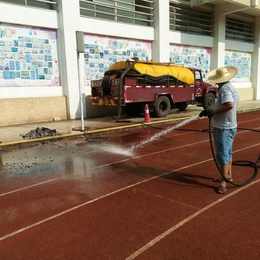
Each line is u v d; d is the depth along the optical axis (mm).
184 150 6723
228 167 4152
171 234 2984
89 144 7598
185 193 4062
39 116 11156
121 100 10523
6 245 2873
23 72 10750
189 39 16672
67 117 12000
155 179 4703
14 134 8508
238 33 20156
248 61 21375
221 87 3943
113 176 4910
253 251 2654
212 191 4113
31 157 6332
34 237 3010
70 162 5863
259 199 3801
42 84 11305
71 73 11695
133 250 2723
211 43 18031
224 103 3816
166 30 14906
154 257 2604
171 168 5301
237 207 3568
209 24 18172
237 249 2691
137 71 10852
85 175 5008
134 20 14195
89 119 11953
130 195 4051
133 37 13805
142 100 11055
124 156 6273
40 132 8500
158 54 14758
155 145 7336
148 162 5746
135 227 3150
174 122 11367
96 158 6145
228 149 4020
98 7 12742
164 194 4051
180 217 3352
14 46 10438
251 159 5785
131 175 4945
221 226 3115
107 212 3539
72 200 3938
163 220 3291
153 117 12188
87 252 2711
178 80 12547
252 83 21844
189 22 16734
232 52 19891
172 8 15875
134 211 3543
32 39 10859
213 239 2867
